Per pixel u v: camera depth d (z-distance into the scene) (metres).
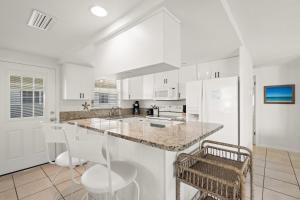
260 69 4.09
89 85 3.57
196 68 3.35
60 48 2.60
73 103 3.52
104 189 1.10
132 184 1.51
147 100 4.80
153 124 3.80
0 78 2.60
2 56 2.59
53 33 2.04
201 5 1.37
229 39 2.10
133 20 1.57
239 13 1.66
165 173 1.26
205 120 2.74
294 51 2.86
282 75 3.82
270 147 4.00
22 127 2.82
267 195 2.04
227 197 0.99
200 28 1.79
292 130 3.74
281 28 2.00
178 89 3.65
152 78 4.14
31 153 2.91
